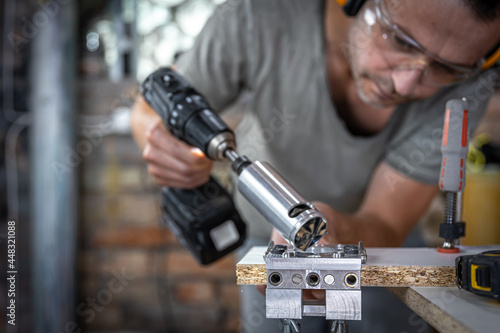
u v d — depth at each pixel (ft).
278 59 3.85
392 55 2.78
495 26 2.45
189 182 3.55
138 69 8.13
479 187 7.29
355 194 4.23
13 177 7.52
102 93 7.83
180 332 7.91
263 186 2.23
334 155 4.04
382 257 2.50
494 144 7.68
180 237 3.78
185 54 4.15
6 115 7.48
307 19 3.74
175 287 7.89
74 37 7.63
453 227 2.67
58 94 7.42
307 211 2.10
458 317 1.80
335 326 2.16
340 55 3.80
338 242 2.97
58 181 7.48
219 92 4.09
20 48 7.47
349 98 3.98
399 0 2.56
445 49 2.59
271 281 2.14
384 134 3.89
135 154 7.84
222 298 7.83
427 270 2.25
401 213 3.88
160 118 3.37
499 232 7.24
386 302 4.14
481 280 1.98
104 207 7.91
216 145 2.72
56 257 7.47
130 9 7.93
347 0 2.92
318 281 2.11
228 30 3.84
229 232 3.64
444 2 2.43
